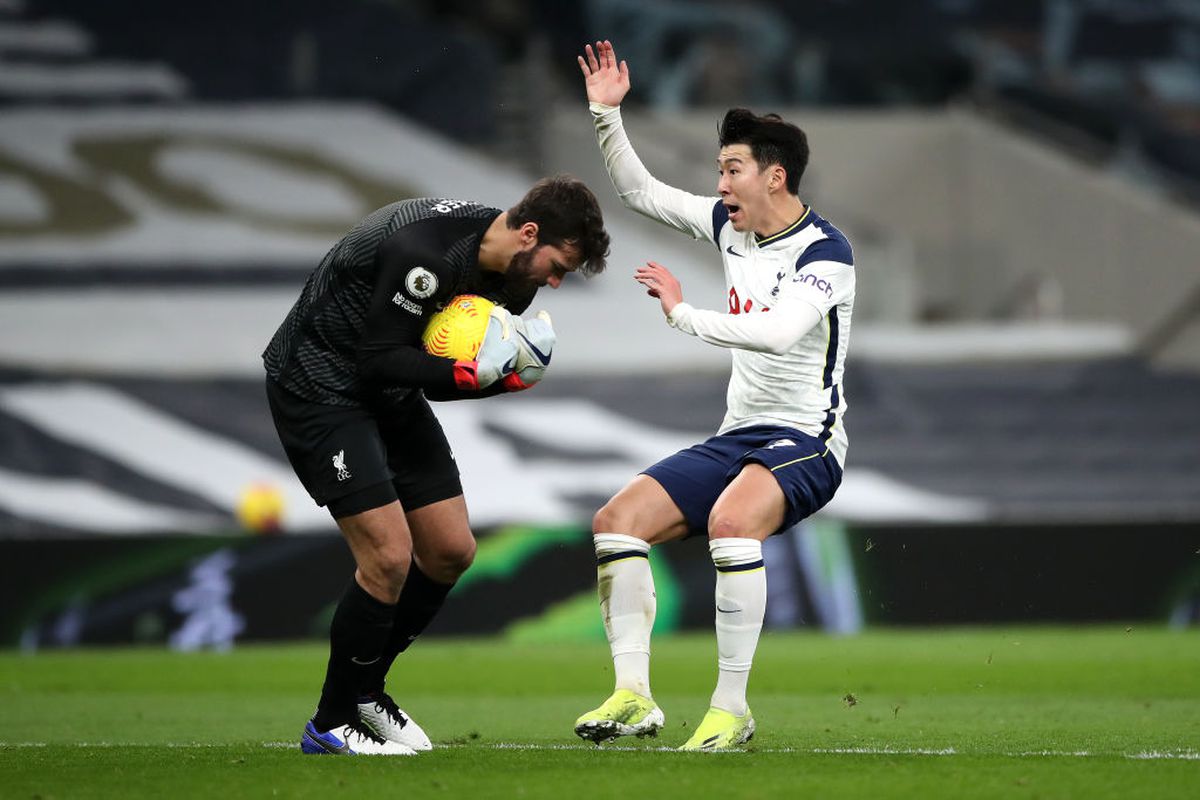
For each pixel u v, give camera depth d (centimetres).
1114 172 9344
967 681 3117
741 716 1775
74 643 4288
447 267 1641
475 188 8756
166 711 2534
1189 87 9894
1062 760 1623
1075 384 7612
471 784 1426
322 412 1675
